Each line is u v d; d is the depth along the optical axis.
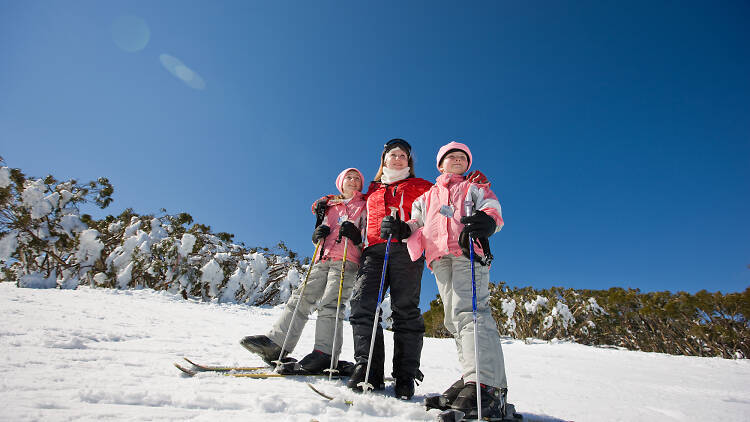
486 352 1.49
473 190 1.90
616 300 18.12
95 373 1.67
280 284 14.52
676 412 1.94
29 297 5.46
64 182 13.50
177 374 1.81
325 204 2.67
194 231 14.75
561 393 2.37
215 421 1.11
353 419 1.25
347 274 2.36
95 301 6.07
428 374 2.71
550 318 13.92
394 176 2.45
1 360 1.75
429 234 1.92
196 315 5.89
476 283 1.68
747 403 2.41
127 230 13.62
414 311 2.02
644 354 6.32
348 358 3.31
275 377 1.95
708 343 15.27
